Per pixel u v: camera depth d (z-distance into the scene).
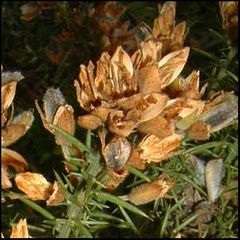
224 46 0.38
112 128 0.23
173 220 0.31
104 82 0.24
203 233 0.32
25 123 0.24
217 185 0.30
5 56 0.49
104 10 0.42
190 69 0.36
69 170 0.26
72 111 0.25
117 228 0.32
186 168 0.30
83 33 0.44
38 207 0.26
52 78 0.45
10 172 0.25
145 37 0.32
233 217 0.32
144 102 0.23
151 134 0.24
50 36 0.48
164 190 0.25
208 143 0.30
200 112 0.25
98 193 0.25
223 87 0.34
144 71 0.24
